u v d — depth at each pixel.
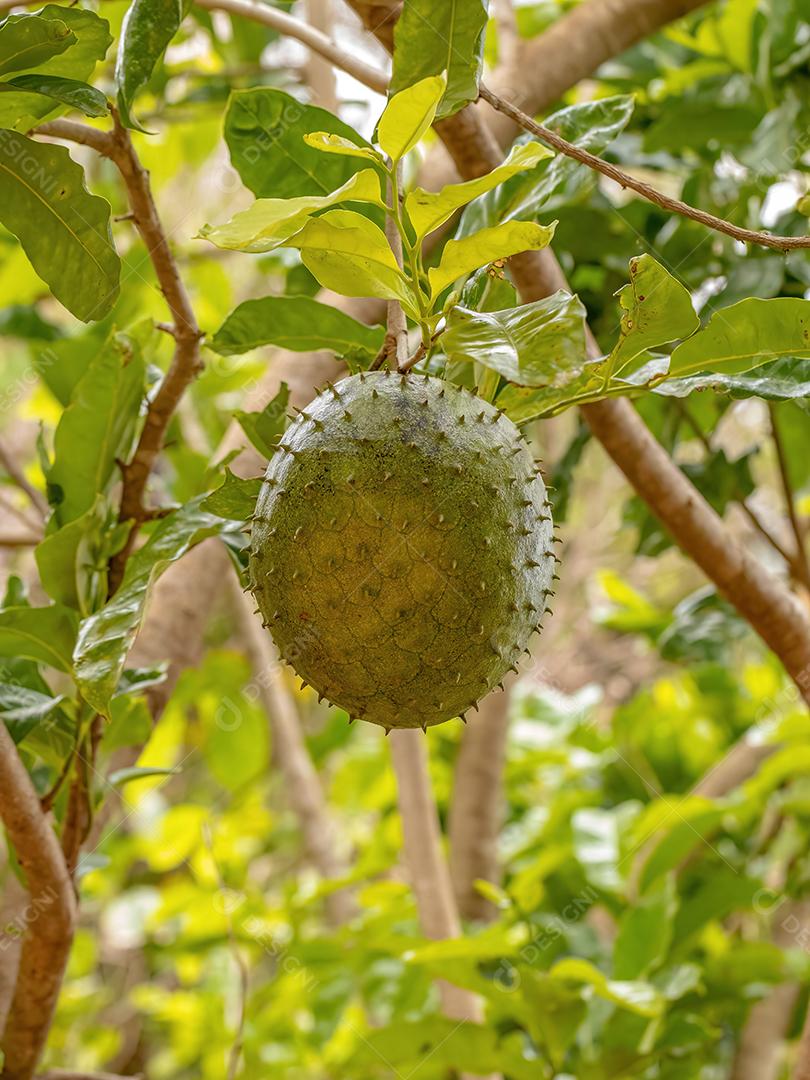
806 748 1.52
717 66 1.67
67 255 0.90
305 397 1.29
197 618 1.30
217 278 2.21
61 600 1.03
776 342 0.87
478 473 0.78
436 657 0.78
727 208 1.57
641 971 1.46
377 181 0.79
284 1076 2.04
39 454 1.08
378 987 1.68
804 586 1.48
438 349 0.97
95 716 1.02
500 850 2.01
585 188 1.00
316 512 0.77
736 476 1.55
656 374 0.89
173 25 0.92
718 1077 1.87
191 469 1.76
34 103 0.92
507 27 1.39
